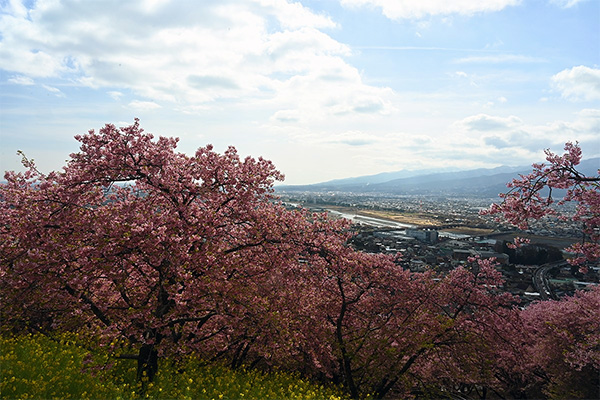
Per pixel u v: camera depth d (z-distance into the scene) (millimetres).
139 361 11938
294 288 18531
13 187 13703
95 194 14984
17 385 8836
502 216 14664
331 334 18156
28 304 11938
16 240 12969
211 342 14125
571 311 23906
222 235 14930
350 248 17578
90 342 12266
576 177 12641
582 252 13359
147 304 11711
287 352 14797
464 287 19938
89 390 9586
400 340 17312
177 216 12867
